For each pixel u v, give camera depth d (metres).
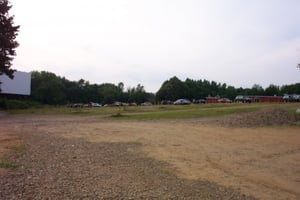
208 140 16.67
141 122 27.30
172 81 111.31
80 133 18.42
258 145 15.30
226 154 12.79
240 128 22.59
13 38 38.69
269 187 8.28
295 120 26.17
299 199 7.37
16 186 7.11
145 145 14.46
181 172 9.44
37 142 14.13
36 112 44.72
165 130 20.77
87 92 118.50
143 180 8.22
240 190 7.84
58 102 92.00
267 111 28.58
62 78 114.50
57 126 22.73
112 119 31.33
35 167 9.12
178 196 6.97
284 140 17.06
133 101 122.94
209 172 9.62
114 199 6.55
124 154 11.94
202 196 7.09
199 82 125.62
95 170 9.09
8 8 37.78
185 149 13.70
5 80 72.62
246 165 10.85
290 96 66.94
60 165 9.54
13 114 40.66
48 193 6.73
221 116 31.64
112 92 120.75
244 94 119.31
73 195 6.67
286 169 10.42
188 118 30.66
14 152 11.30
